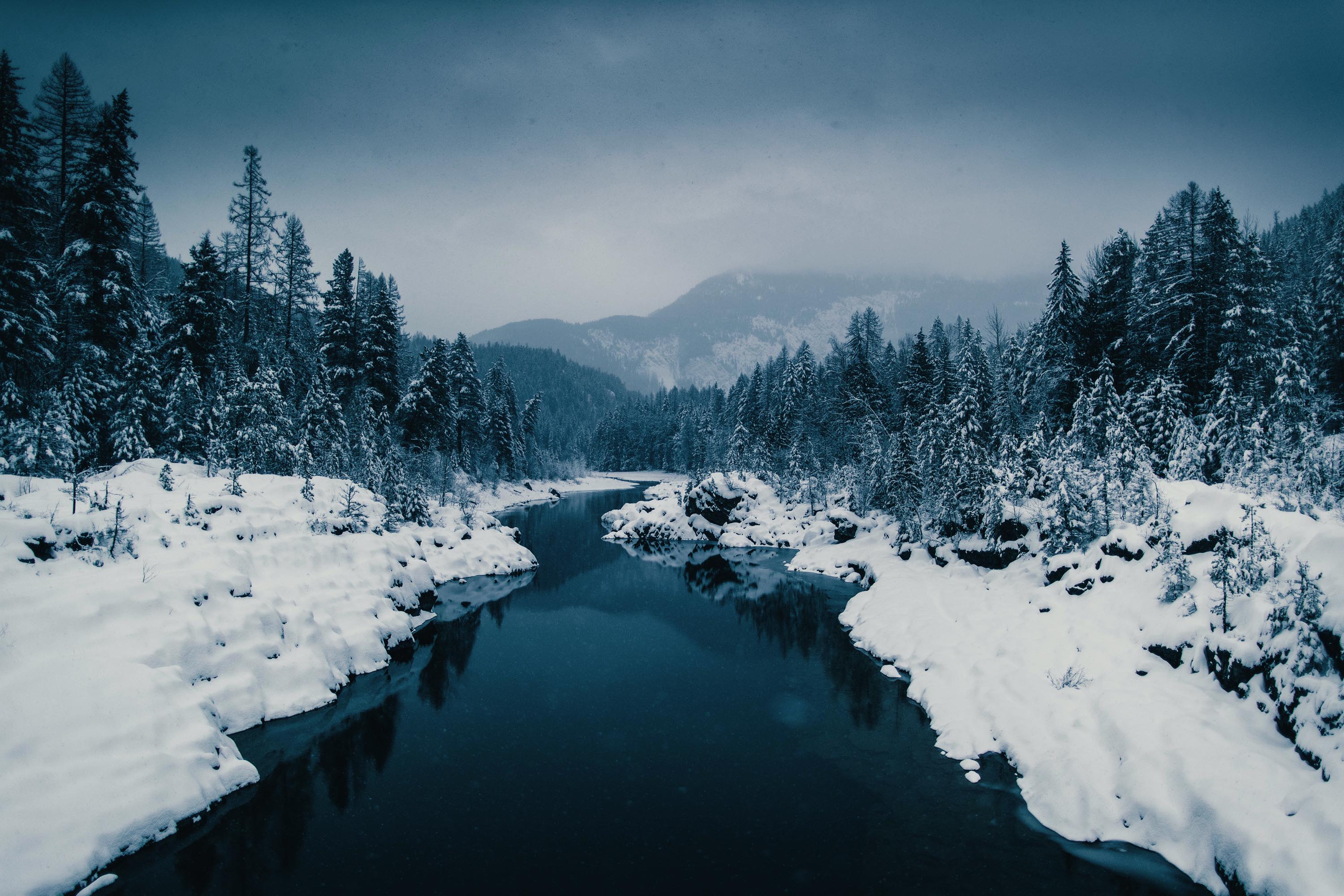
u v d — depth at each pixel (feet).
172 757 31.83
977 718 43.52
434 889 27.22
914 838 31.63
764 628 76.79
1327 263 100.32
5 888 23.11
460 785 37.19
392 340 133.80
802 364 207.21
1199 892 26.30
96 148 85.51
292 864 28.84
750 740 44.14
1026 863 29.27
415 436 139.44
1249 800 26.84
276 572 56.08
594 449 439.22
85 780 28.19
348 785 36.76
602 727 46.57
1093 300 105.81
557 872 28.68
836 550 118.32
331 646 52.24
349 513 73.31
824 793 36.45
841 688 54.70
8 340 70.64
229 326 104.53
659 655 65.57
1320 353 94.43
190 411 90.53
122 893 26.14
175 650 39.04
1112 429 73.72
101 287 82.43
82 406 75.66
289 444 94.43
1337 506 52.13
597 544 146.61
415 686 53.88
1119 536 51.42
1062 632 47.62
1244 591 36.70
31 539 41.52
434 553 101.40
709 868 29.14
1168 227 107.04
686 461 393.50
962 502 85.81
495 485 215.10
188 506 56.03
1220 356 86.89
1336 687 28.17
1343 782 24.79
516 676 57.77
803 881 28.12
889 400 172.55
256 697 42.68
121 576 42.14
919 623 63.21
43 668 31.86
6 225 74.95
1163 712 33.91
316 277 128.88
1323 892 22.06
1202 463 74.23
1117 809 31.01
